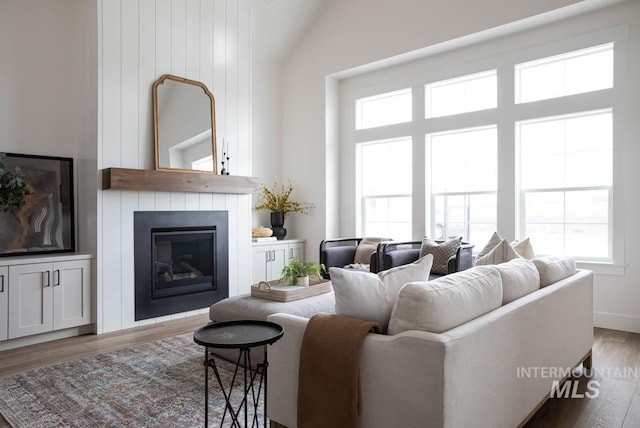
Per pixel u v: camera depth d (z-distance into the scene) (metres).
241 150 5.02
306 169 6.10
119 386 2.71
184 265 4.54
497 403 1.79
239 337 1.64
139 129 4.16
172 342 3.62
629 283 3.90
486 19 4.45
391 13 5.18
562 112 4.24
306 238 6.11
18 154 3.86
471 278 1.88
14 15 3.88
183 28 4.50
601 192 4.16
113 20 3.98
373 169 5.91
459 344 1.52
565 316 2.53
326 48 5.82
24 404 2.47
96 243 3.88
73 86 4.25
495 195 4.82
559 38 4.25
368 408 1.67
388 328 1.73
